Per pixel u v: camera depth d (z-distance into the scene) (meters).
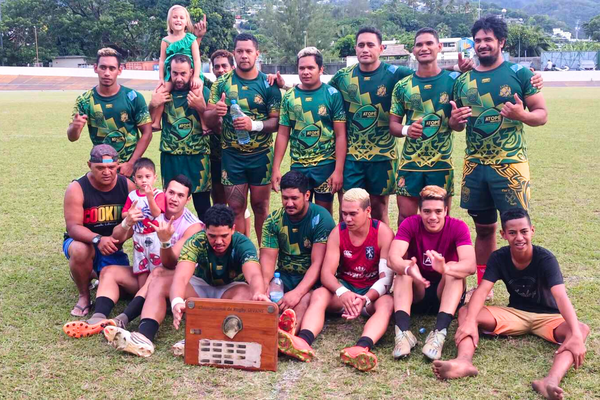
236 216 6.24
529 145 14.67
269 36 79.44
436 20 120.50
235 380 3.84
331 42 80.38
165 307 4.50
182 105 6.18
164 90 6.11
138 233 4.92
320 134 5.70
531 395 3.61
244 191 6.20
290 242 4.94
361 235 4.75
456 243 4.57
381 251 4.74
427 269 4.68
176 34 6.64
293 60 77.00
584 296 5.13
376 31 5.61
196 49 6.69
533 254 4.25
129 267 5.09
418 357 4.16
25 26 67.06
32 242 7.03
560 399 3.49
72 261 4.89
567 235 7.03
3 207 8.70
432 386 3.74
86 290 5.04
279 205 8.87
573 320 3.97
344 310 4.60
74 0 70.25
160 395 3.65
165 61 6.47
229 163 6.13
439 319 4.21
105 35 69.31
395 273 4.62
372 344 4.17
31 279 5.80
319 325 4.39
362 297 4.48
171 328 4.68
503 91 5.02
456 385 3.74
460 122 5.05
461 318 4.32
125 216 5.04
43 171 11.63
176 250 4.81
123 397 3.62
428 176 5.43
